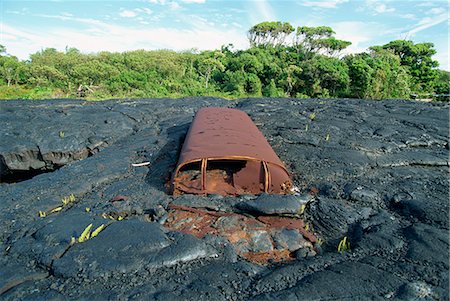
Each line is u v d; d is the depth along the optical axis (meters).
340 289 2.70
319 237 3.81
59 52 33.16
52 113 9.36
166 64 30.34
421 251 3.16
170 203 4.31
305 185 5.06
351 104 10.68
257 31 45.22
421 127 7.73
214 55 35.75
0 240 3.70
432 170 5.54
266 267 3.21
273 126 7.98
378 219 3.94
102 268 3.01
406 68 35.19
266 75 32.97
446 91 34.69
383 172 5.41
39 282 2.91
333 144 6.59
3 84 26.44
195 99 12.20
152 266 3.05
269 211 3.96
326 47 41.84
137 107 10.59
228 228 3.81
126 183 5.16
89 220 3.88
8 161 7.20
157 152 6.53
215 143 4.89
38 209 4.41
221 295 2.71
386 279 2.79
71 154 7.32
